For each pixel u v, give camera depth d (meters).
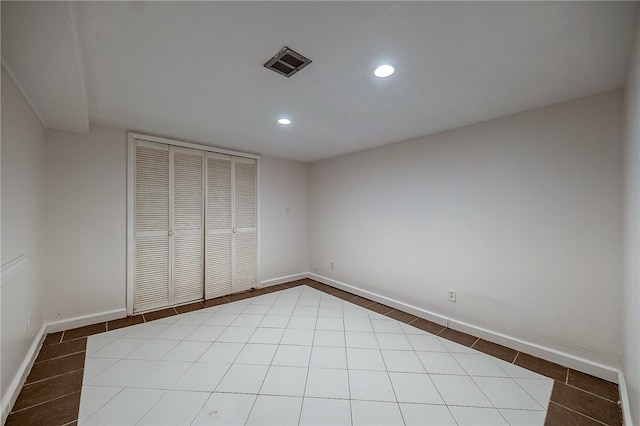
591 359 2.00
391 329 2.77
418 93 2.01
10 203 1.68
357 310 3.29
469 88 1.92
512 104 2.19
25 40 1.30
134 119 2.62
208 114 2.48
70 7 1.12
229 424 1.52
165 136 3.21
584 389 1.84
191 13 1.21
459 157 2.76
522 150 2.33
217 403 1.68
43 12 1.12
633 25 1.27
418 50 1.49
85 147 2.75
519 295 2.35
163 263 3.28
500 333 2.47
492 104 2.19
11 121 1.68
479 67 1.66
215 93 2.03
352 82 1.85
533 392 1.81
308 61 1.61
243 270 4.01
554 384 1.89
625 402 1.59
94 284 2.81
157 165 3.21
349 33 1.36
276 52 1.52
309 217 4.79
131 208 3.02
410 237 3.21
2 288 1.57
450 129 2.82
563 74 1.72
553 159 2.16
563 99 2.08
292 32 1.35
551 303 2.18
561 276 2.13
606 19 1.23
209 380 1.91
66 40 1.31
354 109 2.32
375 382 1.90
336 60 1.59
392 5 1.17
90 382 1.87
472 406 1.68
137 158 3.06
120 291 2.97
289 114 2.46
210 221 3.66
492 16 1.22
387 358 2.22
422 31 1.33
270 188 4.29
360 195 3.85
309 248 4.78
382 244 3.55
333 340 2.52
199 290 3.58
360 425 1.52
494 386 1.87
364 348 2.38
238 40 1.41
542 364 2.14
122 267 2.98
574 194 2.07
